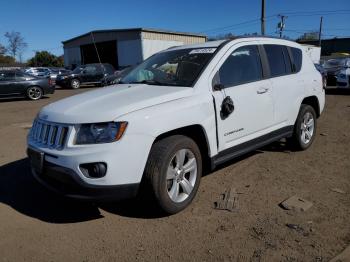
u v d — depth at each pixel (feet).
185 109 12.95
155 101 12.54
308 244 10.89
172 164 12.77
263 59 16.99
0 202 14.51
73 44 137.18
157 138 12.78
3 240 11.66
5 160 20.12
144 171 12.13
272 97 16.94
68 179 11.67
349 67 50.65
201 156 14.44
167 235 11.66
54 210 13.71
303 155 19.48
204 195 14.56
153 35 115.75
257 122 16.19
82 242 11.43
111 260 10.44
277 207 13.37
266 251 10.60
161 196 12.24
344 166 17.63
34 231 12.17
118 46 118.62
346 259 10.09
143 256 10.57
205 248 10.87
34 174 13.65
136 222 12.59
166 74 15.35
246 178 16.30
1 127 30.37
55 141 12.17
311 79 20.07
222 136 14.43
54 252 10.93
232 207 13.32
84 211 13.55
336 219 12.36
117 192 11.52
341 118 30.40
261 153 19.95
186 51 16.20
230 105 14.43
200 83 13.92
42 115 13.38
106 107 12.12
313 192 14.62
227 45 15.52
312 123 20.47
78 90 77.82
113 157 11.28
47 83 57.16
